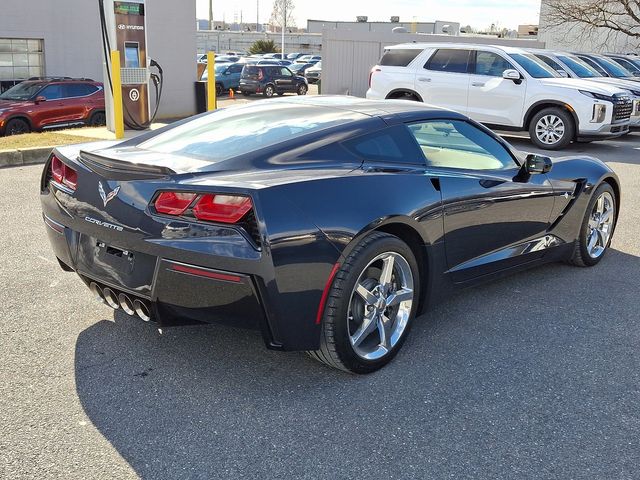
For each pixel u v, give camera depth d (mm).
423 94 13781
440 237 3734
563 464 2656
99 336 3748
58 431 2793
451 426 2920
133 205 3084
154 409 2996
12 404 2994
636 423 2984
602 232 5410
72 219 3393
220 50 85250
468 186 3924
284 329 2986
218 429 2850
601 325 4125
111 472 2529
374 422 2938
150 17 16562
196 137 3775
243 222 2893
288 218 2926
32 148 9953
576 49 34062
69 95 14445
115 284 3219
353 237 3111
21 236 5719
